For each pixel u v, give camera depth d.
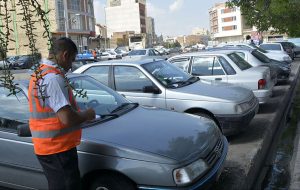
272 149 7.17
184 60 9.88
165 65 7.95
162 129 4.35
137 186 3.73
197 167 3.83
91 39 93.31
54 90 3.16
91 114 3.44
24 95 4.56
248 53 12.30
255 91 9.12
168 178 3.63
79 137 3.48
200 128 4.55
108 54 52.06
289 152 6.90
